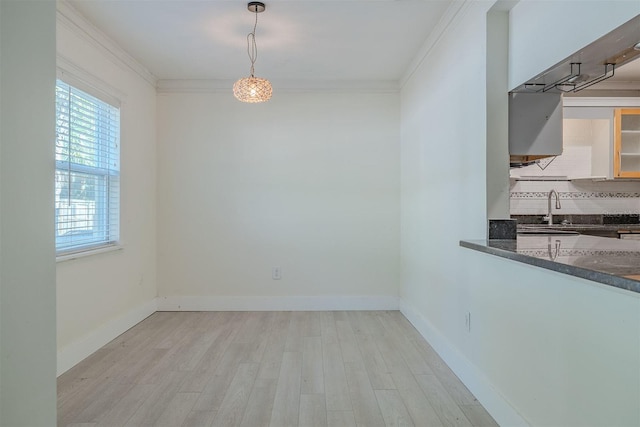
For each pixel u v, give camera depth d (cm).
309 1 254
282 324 366
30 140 94
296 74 396
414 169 363
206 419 200
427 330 318
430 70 315
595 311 132
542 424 162
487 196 216
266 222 419
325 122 419
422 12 267
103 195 318
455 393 229
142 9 264
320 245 421
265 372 257
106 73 314
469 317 235
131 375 252
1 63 85
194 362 274
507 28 217
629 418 118
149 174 399
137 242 371
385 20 279
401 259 416
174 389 233
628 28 143
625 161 389
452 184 265
